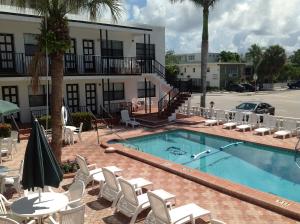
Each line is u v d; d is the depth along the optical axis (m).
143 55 28.12
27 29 20.45
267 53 66.50
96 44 24.17
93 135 18.39
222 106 34.25
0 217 5.63
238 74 63.41
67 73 20.58
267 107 22.48
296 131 17.30
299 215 7.78
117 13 11.79
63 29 10.67
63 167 11.41
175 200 9.05
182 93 24.20
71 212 6.04
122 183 7.83
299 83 65.69
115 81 25.73
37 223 6.98
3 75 18.11
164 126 20.81
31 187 6.41
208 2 24.47
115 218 8.03
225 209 8.46
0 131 16.38
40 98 21.58
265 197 8.80
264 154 15.39
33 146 6.46
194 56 72.69
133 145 17.28
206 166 13.86
